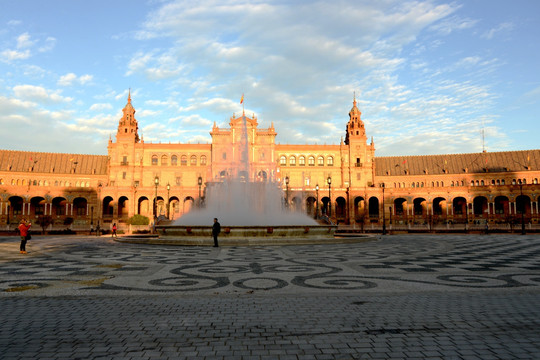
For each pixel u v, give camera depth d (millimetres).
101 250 29234
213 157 116875
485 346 7797
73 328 8914
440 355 7328
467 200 103938
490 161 121750
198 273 17016
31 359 7070
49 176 115312
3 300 11742
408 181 124688
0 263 20812
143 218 85062
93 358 7125
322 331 8711
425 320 9586
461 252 27250
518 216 95438
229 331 8695
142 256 24406
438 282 14742
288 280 15195
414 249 29859
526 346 7805
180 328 8914
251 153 117375
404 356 7285
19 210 110750
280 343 7934
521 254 25719
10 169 112375
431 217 92750
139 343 7918
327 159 124000
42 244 36500
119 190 106688
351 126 129250
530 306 10992
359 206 119812
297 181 121562
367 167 122562
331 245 34125
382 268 18562
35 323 9305
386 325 9172
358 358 7191
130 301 11594
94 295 12430
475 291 13039
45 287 13789
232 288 13578
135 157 117062
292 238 36094
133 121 121312
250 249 29609
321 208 117125
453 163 125688
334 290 13203
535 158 117438
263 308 10750
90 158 124312
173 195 108062
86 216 100938
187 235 36188
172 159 119188
